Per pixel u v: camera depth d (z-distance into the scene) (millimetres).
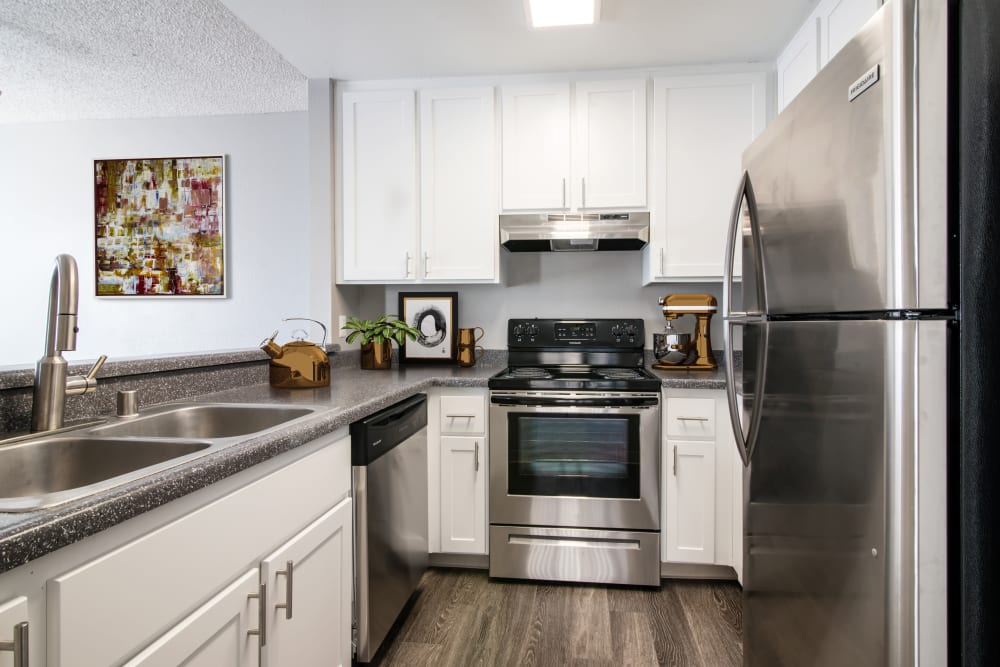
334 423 1313
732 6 1969
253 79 2750
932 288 812
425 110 2543
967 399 804
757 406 1357
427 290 2916
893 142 826
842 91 958
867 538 892
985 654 795
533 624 1888
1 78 2727
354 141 2588
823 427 1028
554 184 2475
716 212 2396
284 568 1122
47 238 3301
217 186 3189
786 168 1187
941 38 809
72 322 1138
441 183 2541
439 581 2217
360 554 1506
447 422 2244
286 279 3158
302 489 1219
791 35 2172
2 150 3326
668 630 1847
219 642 928
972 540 803
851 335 932
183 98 2977
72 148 3275
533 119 2488
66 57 2527
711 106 2398
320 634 1297
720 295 2730
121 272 3248
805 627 1115
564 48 2275
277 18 2053
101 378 1333
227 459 916
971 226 795
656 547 2121
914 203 813
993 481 792
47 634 633
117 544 725
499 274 2525
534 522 2184
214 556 912
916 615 818
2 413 1097
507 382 2184
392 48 2283
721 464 2098
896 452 828
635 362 2600
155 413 1360
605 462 2152
